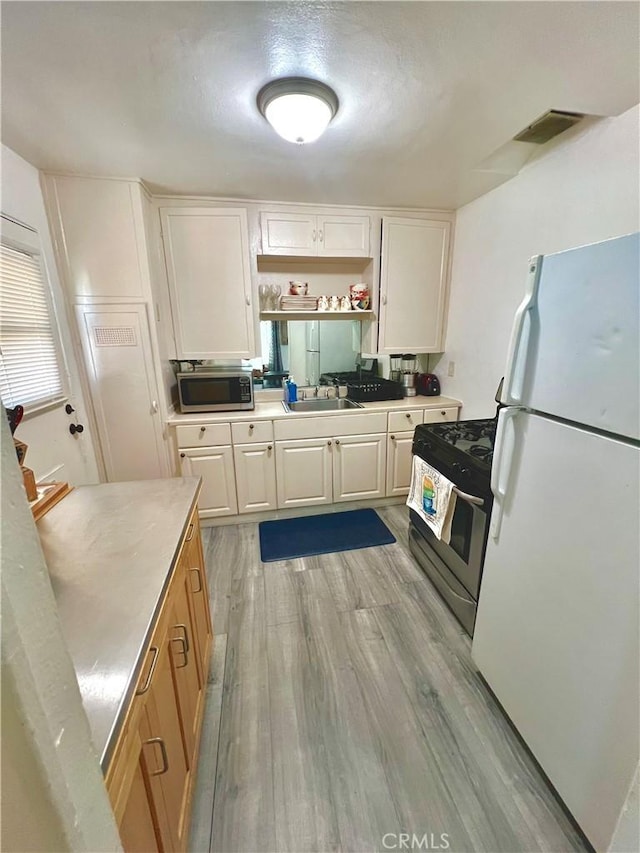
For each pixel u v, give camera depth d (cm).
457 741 127
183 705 103
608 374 83
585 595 94
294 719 134
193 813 108
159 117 147
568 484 97
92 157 181
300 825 105
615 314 80
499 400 143
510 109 146
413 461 209
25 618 34
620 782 87
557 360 98
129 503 130
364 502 297
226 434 254
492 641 135
